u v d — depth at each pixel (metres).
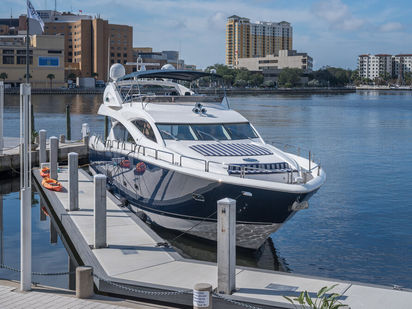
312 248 13.72
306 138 40.62
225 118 14.82
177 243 13.91
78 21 176.75
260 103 111.00
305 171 12.94
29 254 8.41
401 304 7.93
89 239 11.50
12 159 23.39
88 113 66.81
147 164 13.76
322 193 20.45
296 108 90.88
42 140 22.33
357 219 16.58
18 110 70.38
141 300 8.74
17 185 21.97
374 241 14.32
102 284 9.02
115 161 16.33
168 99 15.91
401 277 11.73
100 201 10.79
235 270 9.05
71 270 11.22
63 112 68.50
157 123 14.20
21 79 147.75
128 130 15.28
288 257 13.02
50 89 145.75
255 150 13.44
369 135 43.56
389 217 16.83
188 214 13.19
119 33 178.25
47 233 14.29
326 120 61.44
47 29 180.75
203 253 13.20
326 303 6.97
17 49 146.25
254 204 11.77
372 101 132.75
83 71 176.00
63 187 17.59
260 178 12.24
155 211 14.33
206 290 7.07
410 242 14.23
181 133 14.05
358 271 12.08
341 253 13.33
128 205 16.25
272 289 8.56
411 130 48.69
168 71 16.16
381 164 27.98
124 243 11.22
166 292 8.09
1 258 12.06
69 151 26.59
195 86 18.25
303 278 9.08
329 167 26.97
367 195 20.11
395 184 22.30
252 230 12.41
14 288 8.54
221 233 8.32
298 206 11.73
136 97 17.03
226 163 12.49
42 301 7.95
